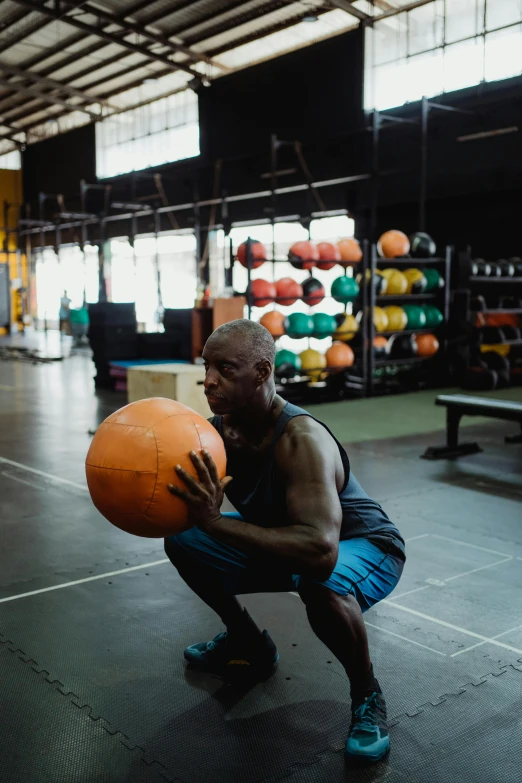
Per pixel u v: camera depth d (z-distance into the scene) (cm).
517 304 922
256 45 1413
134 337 915
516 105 1051
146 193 1750
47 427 630
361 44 1230
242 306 866
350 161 1284
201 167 1558
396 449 530
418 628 241
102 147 1892
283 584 193
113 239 1798
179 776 164
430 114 1147
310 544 146
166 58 1448
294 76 1352
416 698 198
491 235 1122
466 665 216
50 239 2148
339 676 208
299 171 1377
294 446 159
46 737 179
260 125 1435
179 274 1759
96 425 637
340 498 177
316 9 1229
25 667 214
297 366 758
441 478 445
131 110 1767
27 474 461
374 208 1085
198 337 906
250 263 721
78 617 249
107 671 211
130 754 172
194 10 1327
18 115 2052
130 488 144
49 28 1469
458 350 877
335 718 187
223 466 153
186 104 1619
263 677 207
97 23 1402
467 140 1108
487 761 170
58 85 1723
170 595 269
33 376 1027
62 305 1623
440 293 883
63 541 331
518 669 215
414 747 175
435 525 352
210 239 1609
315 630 169
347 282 790
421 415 684
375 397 806
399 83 1202
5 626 242
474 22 1094
